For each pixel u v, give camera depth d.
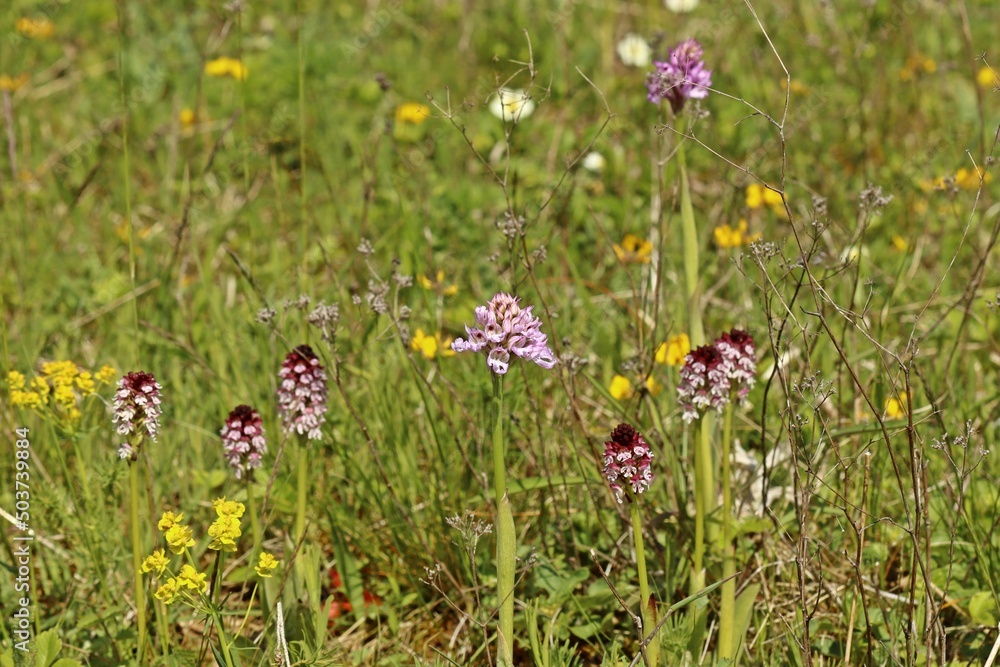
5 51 2.22
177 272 1.55
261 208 1.72
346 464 1.34
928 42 2.16
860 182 1.64
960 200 1.62
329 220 1.64
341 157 1.79
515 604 1.28
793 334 1.36
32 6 2.41
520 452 1.39
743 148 1.81
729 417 1.22
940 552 1.30
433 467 1.36
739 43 2.14
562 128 1.89
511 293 1.32
